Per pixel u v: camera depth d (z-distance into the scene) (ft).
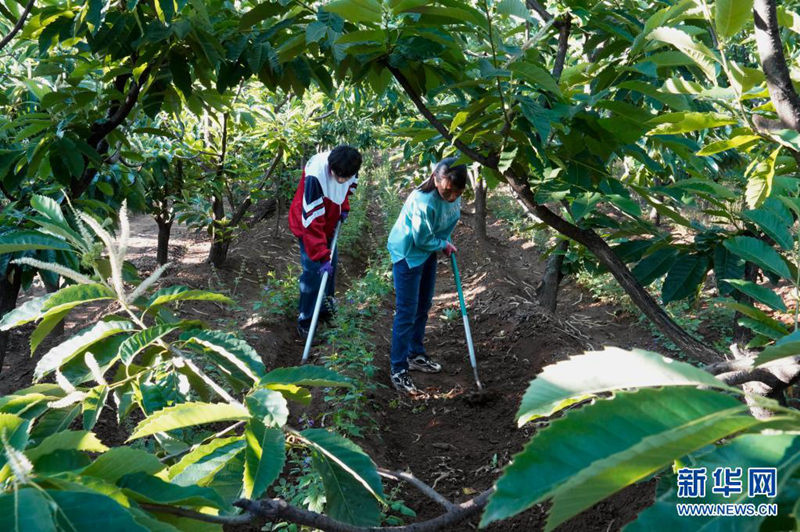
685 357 19.38
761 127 4.19
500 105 6.29
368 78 7.73
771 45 3.80
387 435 14.55
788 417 1.55
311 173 18.07
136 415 12.43
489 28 5.74
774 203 5.11
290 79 9.39
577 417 1.51
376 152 60.23
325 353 18.47
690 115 4.50
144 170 18.08
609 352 1.85
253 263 26.58
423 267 17.16
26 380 14.26
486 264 27.04
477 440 14.38
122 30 8.50
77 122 9.76
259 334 18.43
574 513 1.47
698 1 4.33
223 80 9.00
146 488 2.31
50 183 10.57
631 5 8.56
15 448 2.27
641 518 1.61
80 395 3.46
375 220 39.55
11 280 9.32
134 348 3.49
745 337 6.86
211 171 23.75
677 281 6.17
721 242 6.16
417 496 12.13
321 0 7.16
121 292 3.78
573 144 6.59
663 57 5.64
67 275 3.72
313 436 3.24
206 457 3.17
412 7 5.49
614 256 6.47
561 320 21.16
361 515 3.10
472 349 16.89
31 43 11.34
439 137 8.10
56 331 16.63
